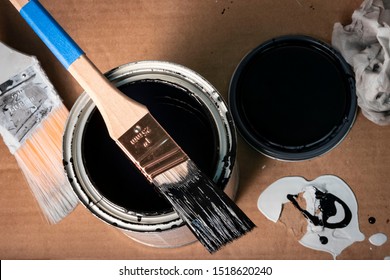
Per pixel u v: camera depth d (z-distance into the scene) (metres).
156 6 1.21
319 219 1.15
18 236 1.17
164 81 0.96
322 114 1.16
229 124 0.93
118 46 1.21
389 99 1.12
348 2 1.20
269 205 1.16
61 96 1.19
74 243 1.17
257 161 1.17
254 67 1.18
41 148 1.17
